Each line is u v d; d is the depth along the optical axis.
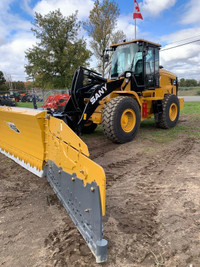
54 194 3.07
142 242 2.10
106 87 5.17
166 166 3.84
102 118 5.00
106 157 4.43
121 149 4.87
